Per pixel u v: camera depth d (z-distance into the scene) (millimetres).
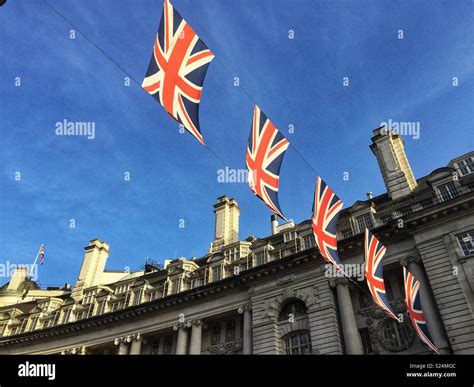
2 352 42531
